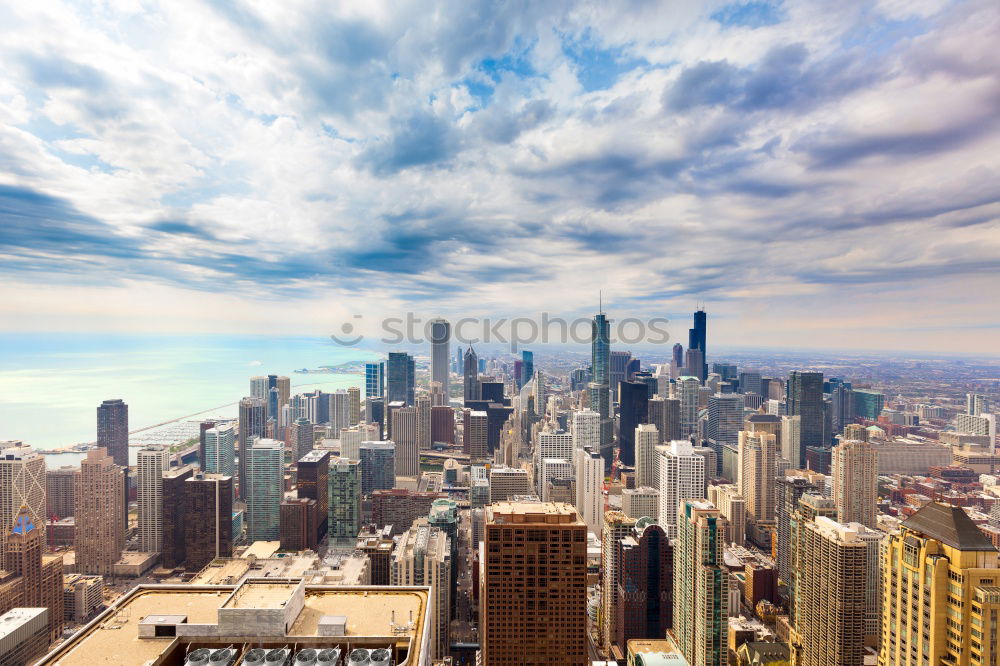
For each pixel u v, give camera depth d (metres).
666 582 128.12
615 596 132.62
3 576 117.38
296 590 29.31
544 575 85.31
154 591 30.38
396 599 30.53
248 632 26.48
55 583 126.75
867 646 103.00
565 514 87.94
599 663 106.38
